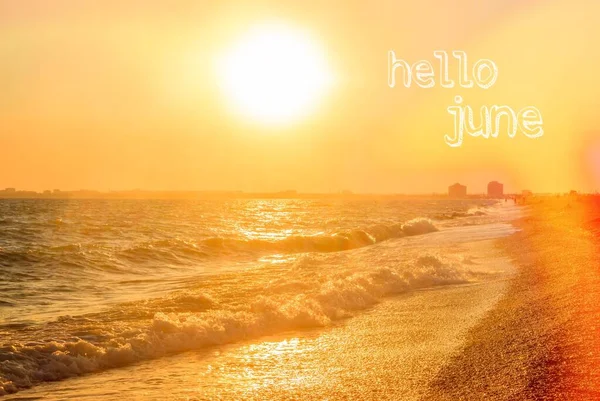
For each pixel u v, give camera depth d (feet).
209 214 341.00
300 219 279.28
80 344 37.78
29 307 55.67
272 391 31.58
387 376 32.96
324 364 36.37
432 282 67.36
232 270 87.45
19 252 88.33
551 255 85.20
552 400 26.66
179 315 46.62
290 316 47.52
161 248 105.70
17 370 33.73
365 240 145.89
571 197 551.59
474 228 181.57
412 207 546.26
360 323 48.03
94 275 80.59
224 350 40.24
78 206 497.87
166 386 32.68
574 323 40.09
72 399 30.58
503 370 31.73
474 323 44.14
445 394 29.19
